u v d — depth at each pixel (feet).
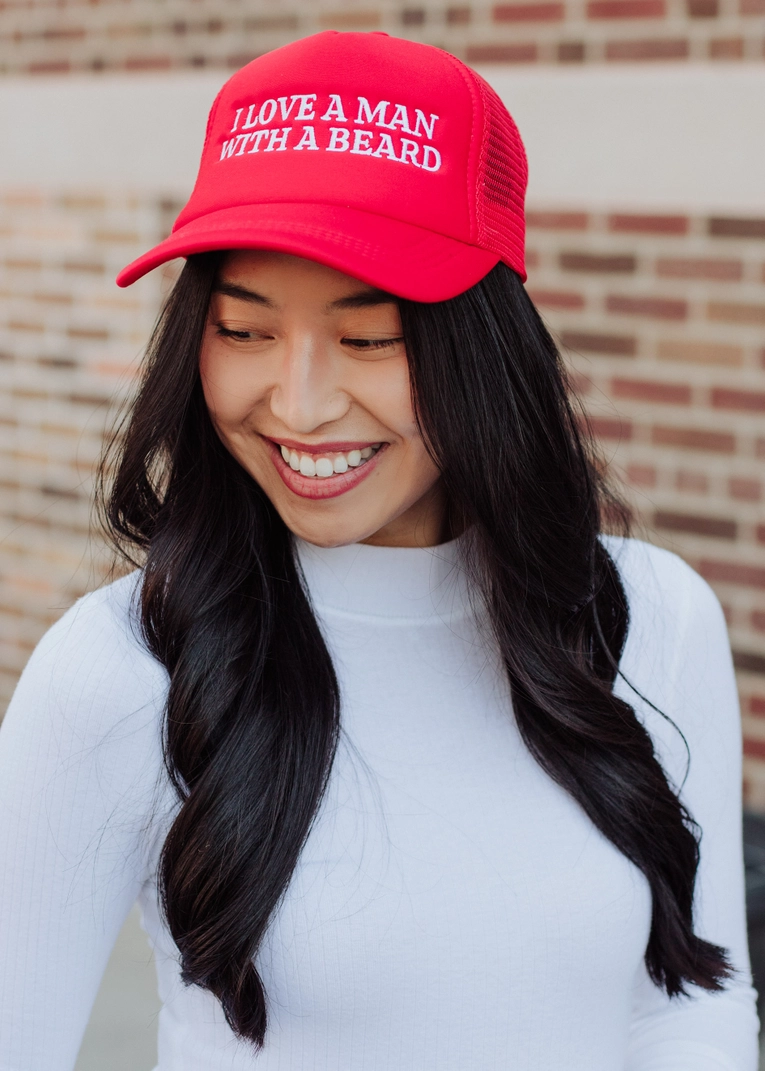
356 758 4.10
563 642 4.38
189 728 3.92
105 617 4.06
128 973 9.77
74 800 3.84
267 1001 3.92
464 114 3.81
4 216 12.96
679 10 9.37
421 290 3.59
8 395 13.32
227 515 4.20
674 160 9.62
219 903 3.83
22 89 12.57
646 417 10.11
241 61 11.26
